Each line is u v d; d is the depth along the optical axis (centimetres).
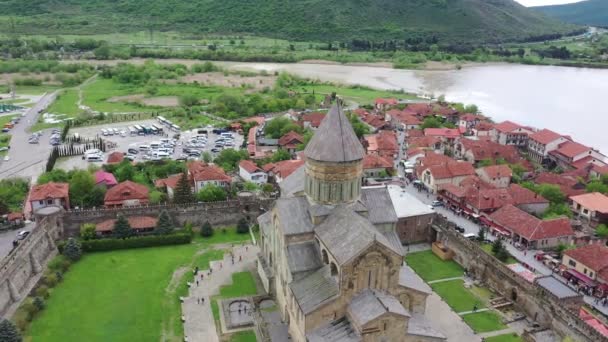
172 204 12681
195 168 15725
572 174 16038
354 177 8619
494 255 10962
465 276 10525
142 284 10038
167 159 17925
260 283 10131
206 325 8769
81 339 8338
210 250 11594
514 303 9450
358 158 8475
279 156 17450
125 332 8538
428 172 15438
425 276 10506
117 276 10331
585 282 9881
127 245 11556
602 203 13250
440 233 11688
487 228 12656
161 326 8725
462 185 14812
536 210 13588
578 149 17875
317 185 8619
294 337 8306
